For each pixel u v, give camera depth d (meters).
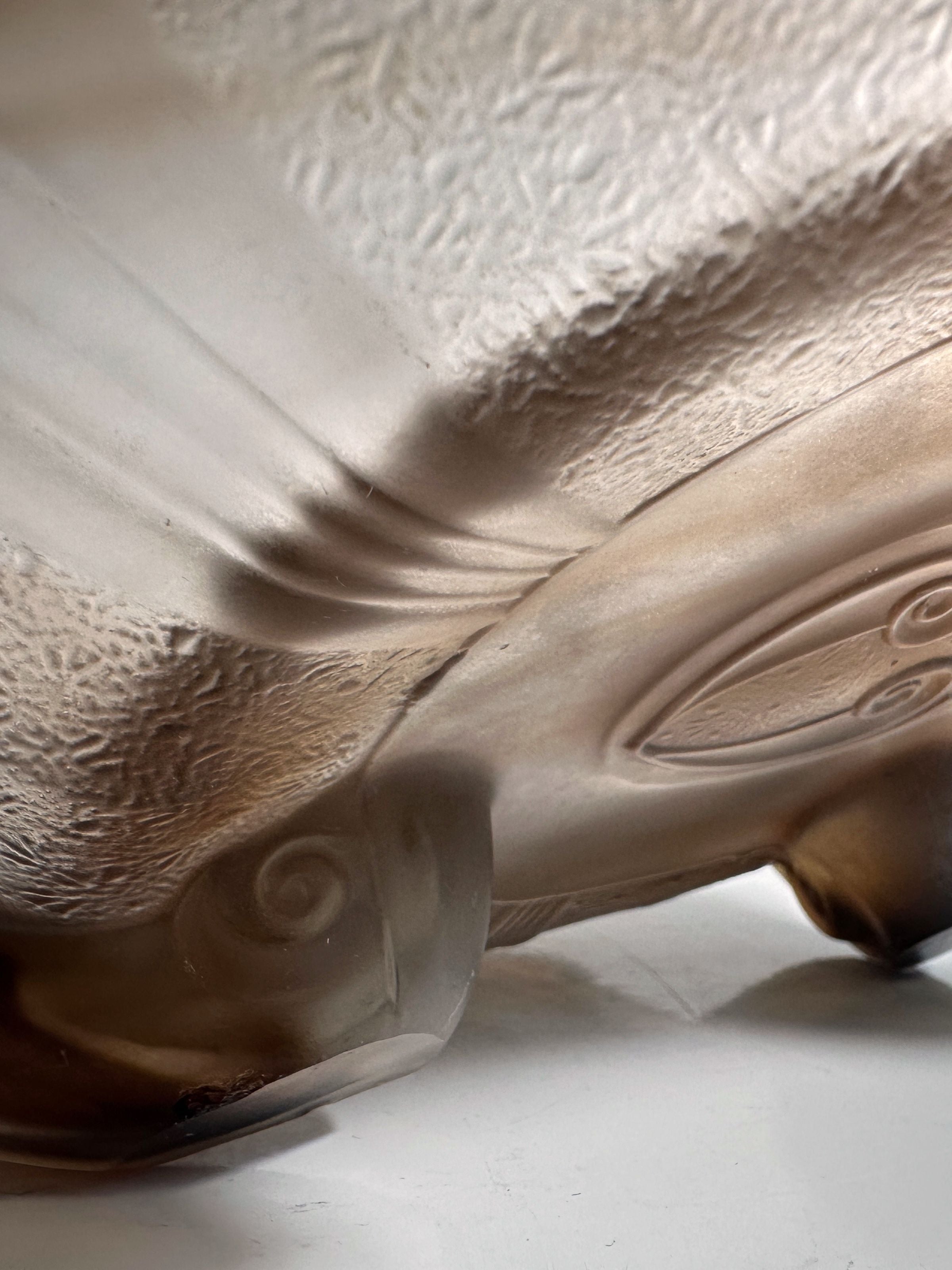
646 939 0.17
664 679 0.11
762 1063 0.12
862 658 0.12
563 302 0.07
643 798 0.13
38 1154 0.10
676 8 0.06
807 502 0.09
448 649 0.09
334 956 0.10
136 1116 0.10
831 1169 0.10
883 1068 0.12
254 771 0.09
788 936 0.18
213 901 0.10
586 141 0.06
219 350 0.07
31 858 0.09
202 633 0.08
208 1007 0.10
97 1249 0.09
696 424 0.07
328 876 0.10
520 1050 0.13
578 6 0.06
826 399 0.08
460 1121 0.11
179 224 0.06
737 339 0.07
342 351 0.07
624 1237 0.09
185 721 0.08
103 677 0.08
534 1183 0.10
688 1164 0.10
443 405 0.07
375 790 0.11
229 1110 0.10
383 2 0.06
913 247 0.07
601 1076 0.12
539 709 0.11
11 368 0.07
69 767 0.08
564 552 0.08
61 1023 0.10
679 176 0.06
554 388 0.07
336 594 0.08
